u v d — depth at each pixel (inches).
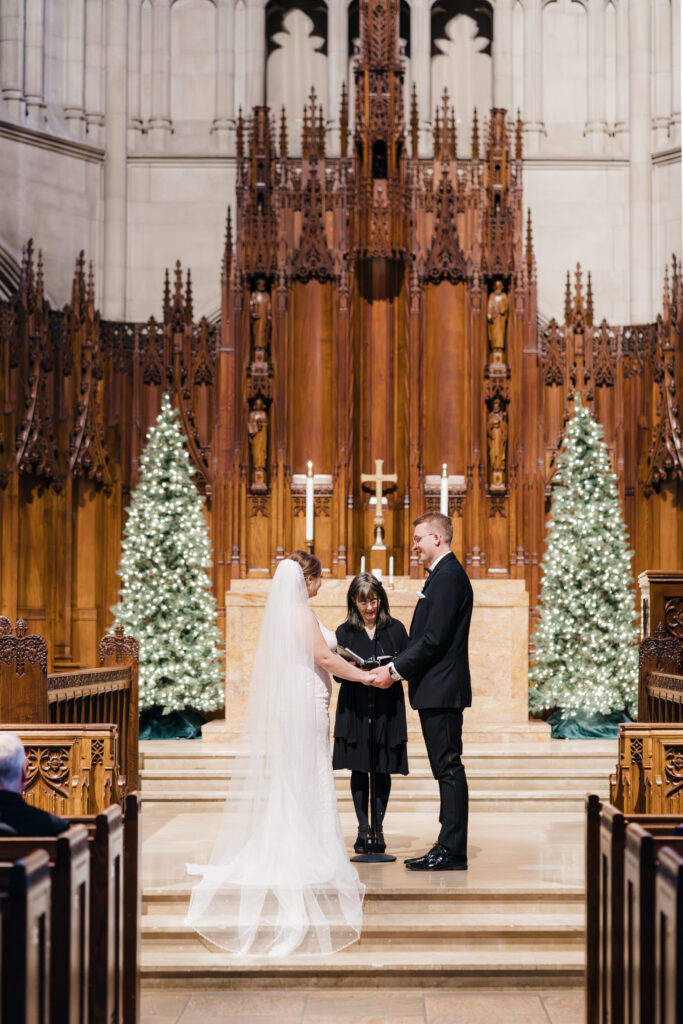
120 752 372.5
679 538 600.1
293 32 723.4
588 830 195.0
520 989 244.7
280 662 269.9
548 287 698.8
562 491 559.2
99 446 601.9
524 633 484.7
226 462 551.8
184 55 709.3
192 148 700.7
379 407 560.7
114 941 180.1
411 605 482.0
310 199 553.6
